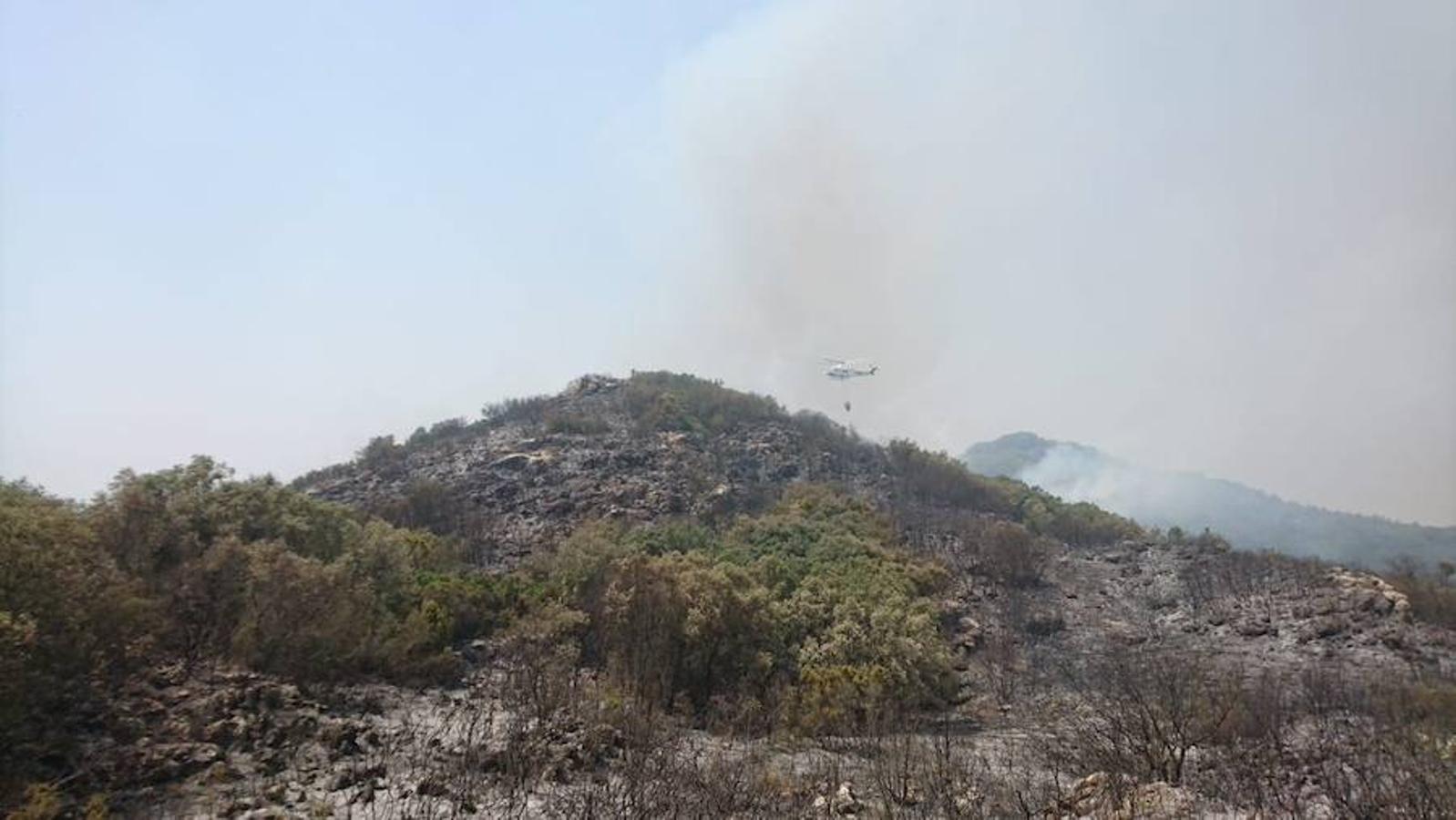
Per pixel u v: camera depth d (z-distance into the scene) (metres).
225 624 35.47
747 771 30.47
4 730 24.03
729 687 46.75
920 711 50.06
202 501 42.16
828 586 59.78
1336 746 35.50
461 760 28.59
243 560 36.41
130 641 29.25
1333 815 28.02
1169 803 27.92
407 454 117.00
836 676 45.94
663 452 110.62
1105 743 38.81
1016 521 114.69
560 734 31.92
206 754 25.91
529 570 62.03
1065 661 65.38
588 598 52.47
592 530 74.75
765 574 60.88
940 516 105.00
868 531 84.88
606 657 46.50
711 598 48.34
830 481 113.88
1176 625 74.38
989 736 45.69
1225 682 45.88
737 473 110.69
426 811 23.52
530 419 129.38
